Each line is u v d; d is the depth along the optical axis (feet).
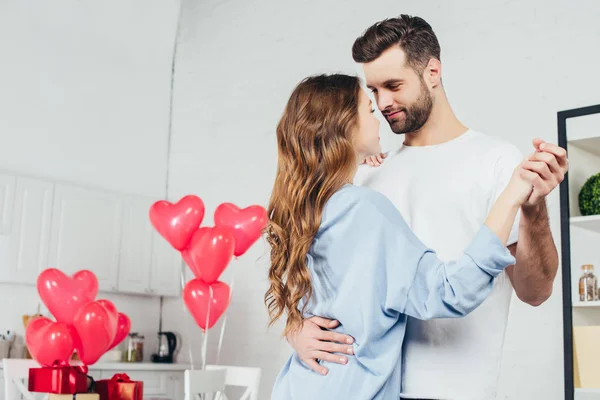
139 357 17.75
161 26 19.42
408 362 5.53
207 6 19.12
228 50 18.44
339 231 5.11
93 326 10.82
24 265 15.62
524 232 5.08
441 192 5.82
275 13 17.49
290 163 5.43
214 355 17.34
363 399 4.91
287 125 5.55
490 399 5.38
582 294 10.90
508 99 12.79
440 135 6.13
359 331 4.98
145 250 18.19
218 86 18.51
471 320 5.44
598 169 11.10
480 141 5.90
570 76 12.08
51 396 9.57
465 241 5.65
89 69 18.08
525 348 11.89
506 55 12.95
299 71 16.70
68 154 17.37
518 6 12.94
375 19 15.31
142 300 18.69
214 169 18.21
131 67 18.97
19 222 15.65
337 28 16.06
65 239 16.44
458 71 13.56
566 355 10.93
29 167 16.58
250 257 16.93
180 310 18.67
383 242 4.99
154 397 16.85
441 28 13.97
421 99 6.03
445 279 4.67
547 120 12.23
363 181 6.45
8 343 15.48
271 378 16.03
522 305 12.05
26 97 16.76
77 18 17.76
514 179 4.72
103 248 17.20
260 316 16.51
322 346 5.14
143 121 19.01
